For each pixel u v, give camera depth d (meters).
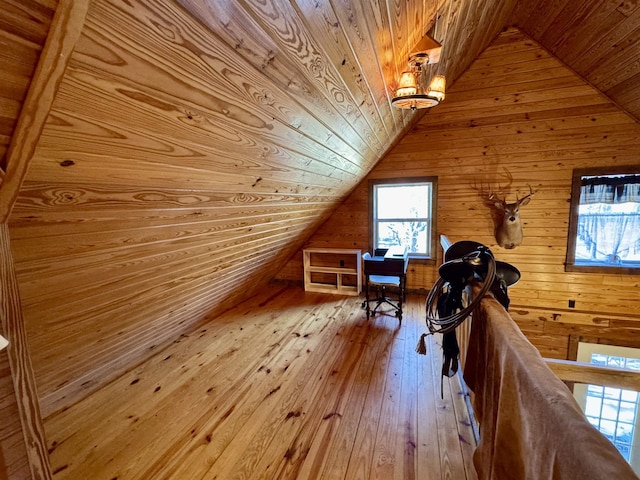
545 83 3.51
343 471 1.60
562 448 0.66
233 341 3.08
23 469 0.83
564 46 3.12
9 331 0.80
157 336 2.75
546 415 0.76
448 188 4.05
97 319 1.74
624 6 2.23
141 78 0.74
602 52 2.79
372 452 1.71
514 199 3.81
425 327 3.32
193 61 0.80
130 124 0.84
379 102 2.10
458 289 1.75
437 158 4.03
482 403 1.38
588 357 3.76
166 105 0.86
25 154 0.70
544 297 3.85
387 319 3.56
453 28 1.98
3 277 0.78
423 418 1.97
